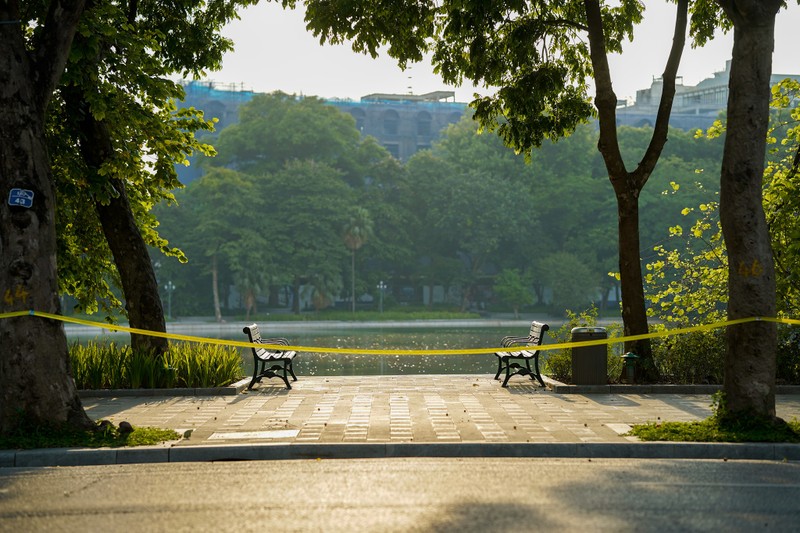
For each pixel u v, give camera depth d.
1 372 10.00
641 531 5.95
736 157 10.17
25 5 14.35
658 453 9.30
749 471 8.35
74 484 7.91
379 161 105.31
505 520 6.25
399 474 8.19
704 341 15.73
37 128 10.22
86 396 14.57
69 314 80.75
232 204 89.31
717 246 18.09
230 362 15.88
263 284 86.19
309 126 98.44
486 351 11.79
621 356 15.92
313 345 44.28
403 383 16.20
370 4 15.33
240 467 8.72
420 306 101.19
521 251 100.38
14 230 10.01
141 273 16.47
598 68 15.43
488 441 9.53
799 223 15.55
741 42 10.14
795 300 15.81
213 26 17.75
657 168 98.75
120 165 15.38
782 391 14.47
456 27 15.10
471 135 107.38
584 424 10.87
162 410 12.64
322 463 8.90
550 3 16.92
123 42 13.91
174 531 6.01
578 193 102.12
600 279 99.75
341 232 92.06
